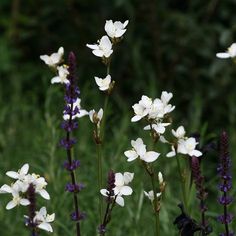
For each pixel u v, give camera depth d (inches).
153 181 148.9
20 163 261.3
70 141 155.6
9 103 324.2
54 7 358.3
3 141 285.4
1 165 263.3
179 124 319.9
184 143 159.2
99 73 351.9
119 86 346.9
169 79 342.3
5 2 378.3
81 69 352.5
